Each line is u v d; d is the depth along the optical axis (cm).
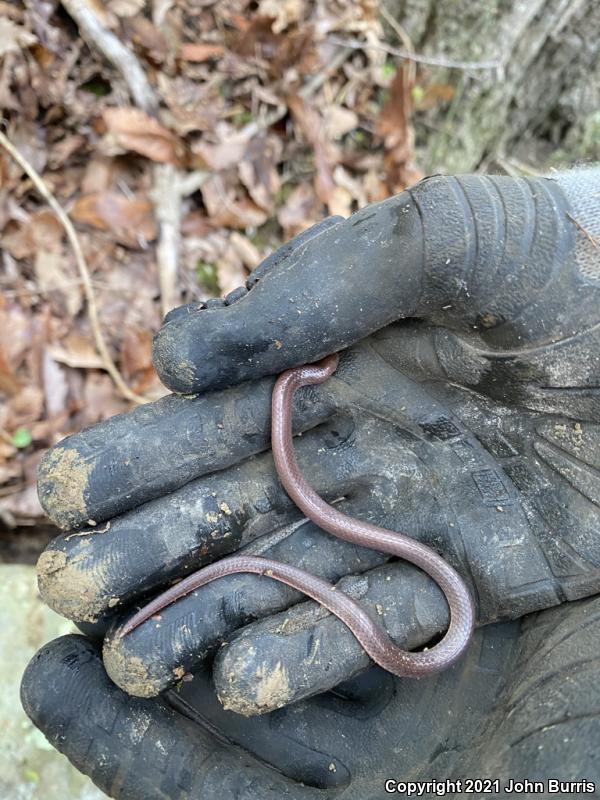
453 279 19
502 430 22
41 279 36
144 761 21
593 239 19
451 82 46
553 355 20
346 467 22
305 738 22
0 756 28
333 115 44
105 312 37
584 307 19
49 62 37
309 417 22
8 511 34
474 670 22
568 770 17
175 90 40
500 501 22
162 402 21
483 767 18
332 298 19
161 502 21
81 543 21
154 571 21
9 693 29
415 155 48
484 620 22
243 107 42
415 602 21
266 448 22
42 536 35
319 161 43
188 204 40
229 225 41
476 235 19
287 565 21
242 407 21
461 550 22
